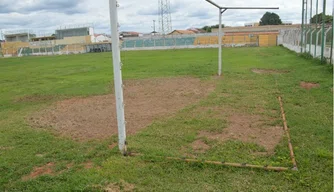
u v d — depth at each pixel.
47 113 8.17
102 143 5.47
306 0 22.62
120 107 4.82
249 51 31.84
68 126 6.80
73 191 3.82
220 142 5.25
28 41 75.94
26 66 27.34
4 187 4.04
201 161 4.39
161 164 4.44
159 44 52.94
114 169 4.31
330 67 13.53
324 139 5.09
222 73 14.41
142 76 14.94
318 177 3.83
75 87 12.60
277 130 5.81
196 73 15.02
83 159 4.77
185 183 3.90
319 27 19.02
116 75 4.77
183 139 5.50
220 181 3.90
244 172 4.09
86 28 80.69
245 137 5.49
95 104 9.09
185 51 38.78
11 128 6.82
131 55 34.84
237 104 8.01
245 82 11.55
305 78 11.45
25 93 11.87
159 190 3.74
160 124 6.49
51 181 4.11
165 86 11.73
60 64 26.92
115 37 4.69
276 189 3.64
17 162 4.83
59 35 82.75
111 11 4.63
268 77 12.46
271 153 4.71
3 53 59.09
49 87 13.09
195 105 8.12
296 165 4.16
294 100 8.07
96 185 3.85
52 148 5.38
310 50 20.75
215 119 6.69
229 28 69.44
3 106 9.48
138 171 4.25
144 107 8.30
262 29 67.25
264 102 8.09
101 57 34.12
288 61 18.75
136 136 5.75
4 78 17.89
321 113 6.68
